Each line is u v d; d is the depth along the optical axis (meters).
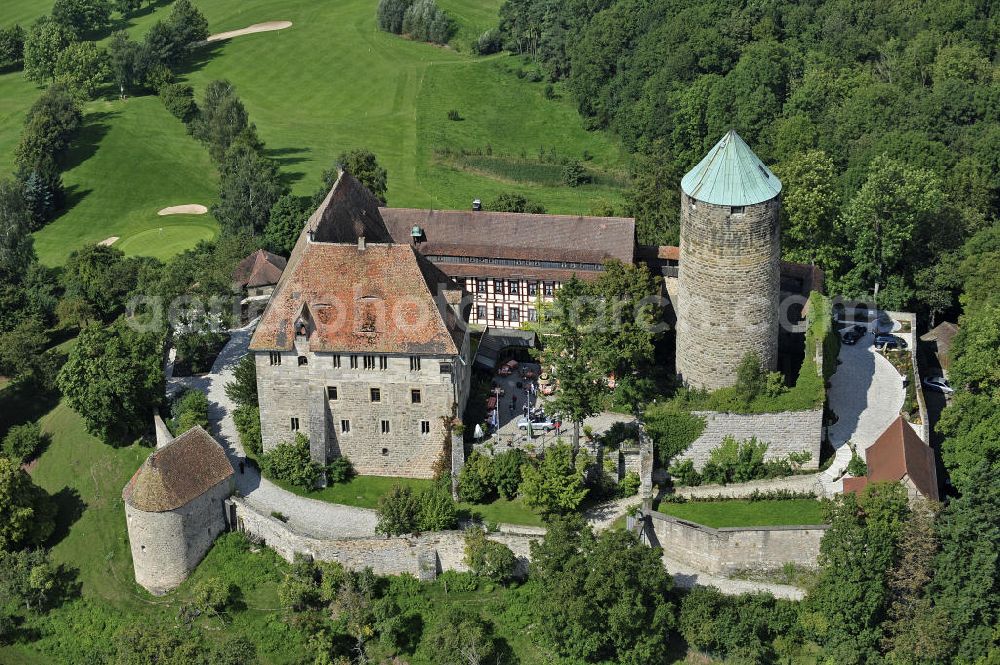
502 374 142.12
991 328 137.25
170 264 164.75
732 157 119.25
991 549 111.75
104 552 131.00
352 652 117.81
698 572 119.88
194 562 126.12
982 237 161.38
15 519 130.75
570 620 113.56
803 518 120.19
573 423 129.75
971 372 138.25
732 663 113.12
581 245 147.75
